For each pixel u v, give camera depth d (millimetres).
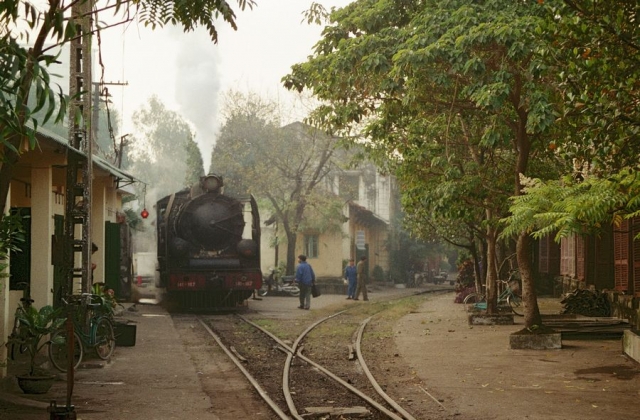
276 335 22719
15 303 16141
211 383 13914
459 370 15039
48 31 7449
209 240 31719
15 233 10727
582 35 10953
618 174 11109
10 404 11477
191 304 31703
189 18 10172
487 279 24594
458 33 16453
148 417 10867
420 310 31578
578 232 11602
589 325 20703
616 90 11117
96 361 15734
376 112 20016
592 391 12516
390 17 18922
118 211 33531
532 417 10656
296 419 10617
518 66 16172
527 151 18000
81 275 16391
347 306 35031
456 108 19109
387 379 14430
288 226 49281
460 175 18922
